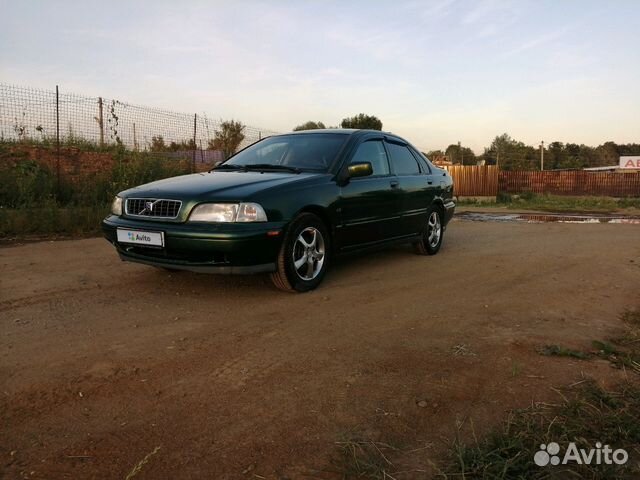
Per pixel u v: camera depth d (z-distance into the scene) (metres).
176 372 2.81
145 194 4.32
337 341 3.32
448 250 7.15
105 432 2.21
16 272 5.09
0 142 10.77
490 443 2.13
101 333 3.39
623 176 24.77
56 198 9.38
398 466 2.01
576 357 3.11
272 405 2.46
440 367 2.93
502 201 22.09
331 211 4.70
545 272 5.63
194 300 4.21
